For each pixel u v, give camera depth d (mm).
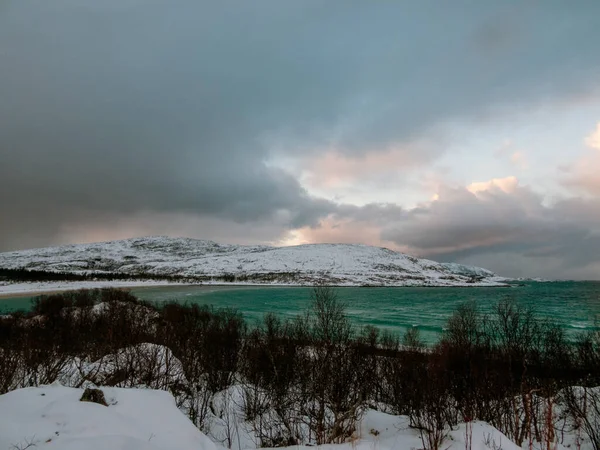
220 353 15828
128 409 5746
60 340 15531
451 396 11875
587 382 12102
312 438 9414
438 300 85875
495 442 6734
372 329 24516
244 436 9844
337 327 17109
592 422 10141
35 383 10461
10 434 4426
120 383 10938
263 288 121062
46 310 29797
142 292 88938
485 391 11500
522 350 13453
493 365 12500
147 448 4543
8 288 79188
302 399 11836
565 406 10883
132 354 11898
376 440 7664
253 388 13305
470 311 22234
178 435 5480
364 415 11016
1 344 13516
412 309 64438
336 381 12180
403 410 12617
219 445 8648
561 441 9672
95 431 4707
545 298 92125
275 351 14891
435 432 7633
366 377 14328
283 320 36750
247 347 17109
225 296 86125
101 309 27125
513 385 11469
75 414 5031
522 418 10555
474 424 7668
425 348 20844
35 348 12578
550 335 15875
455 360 13016
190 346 16031
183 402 11008
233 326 19969
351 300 86562
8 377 9867
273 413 11359
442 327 41000
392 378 14984
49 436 4434
